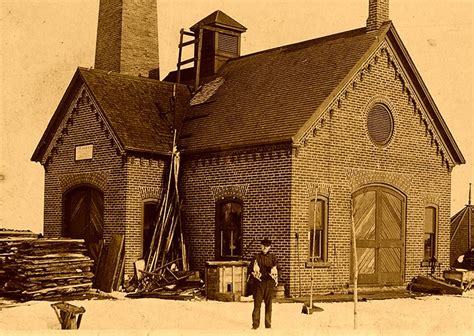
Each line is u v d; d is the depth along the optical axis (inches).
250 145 876.0
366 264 919.0
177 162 970.7
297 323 639.8
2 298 788.6
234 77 1101.1
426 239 1013.8
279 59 1059.9
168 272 912.9
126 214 943.0
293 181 831.7
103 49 1293.1
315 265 849.5
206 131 986.1
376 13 954.7
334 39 1007.6
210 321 641.6
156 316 665.0
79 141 1040.2
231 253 914.1
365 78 922.1
